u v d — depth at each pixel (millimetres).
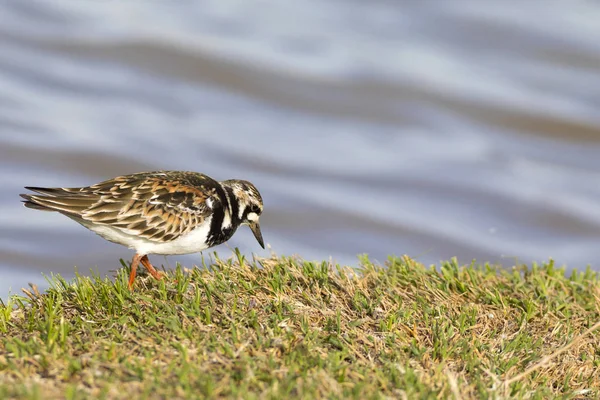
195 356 6988
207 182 9008
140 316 7605
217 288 8266
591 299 9445
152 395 6309
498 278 9766
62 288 8398
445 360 7531
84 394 6211
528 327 8531
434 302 8719
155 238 8586
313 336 7477
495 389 7000
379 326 7992
